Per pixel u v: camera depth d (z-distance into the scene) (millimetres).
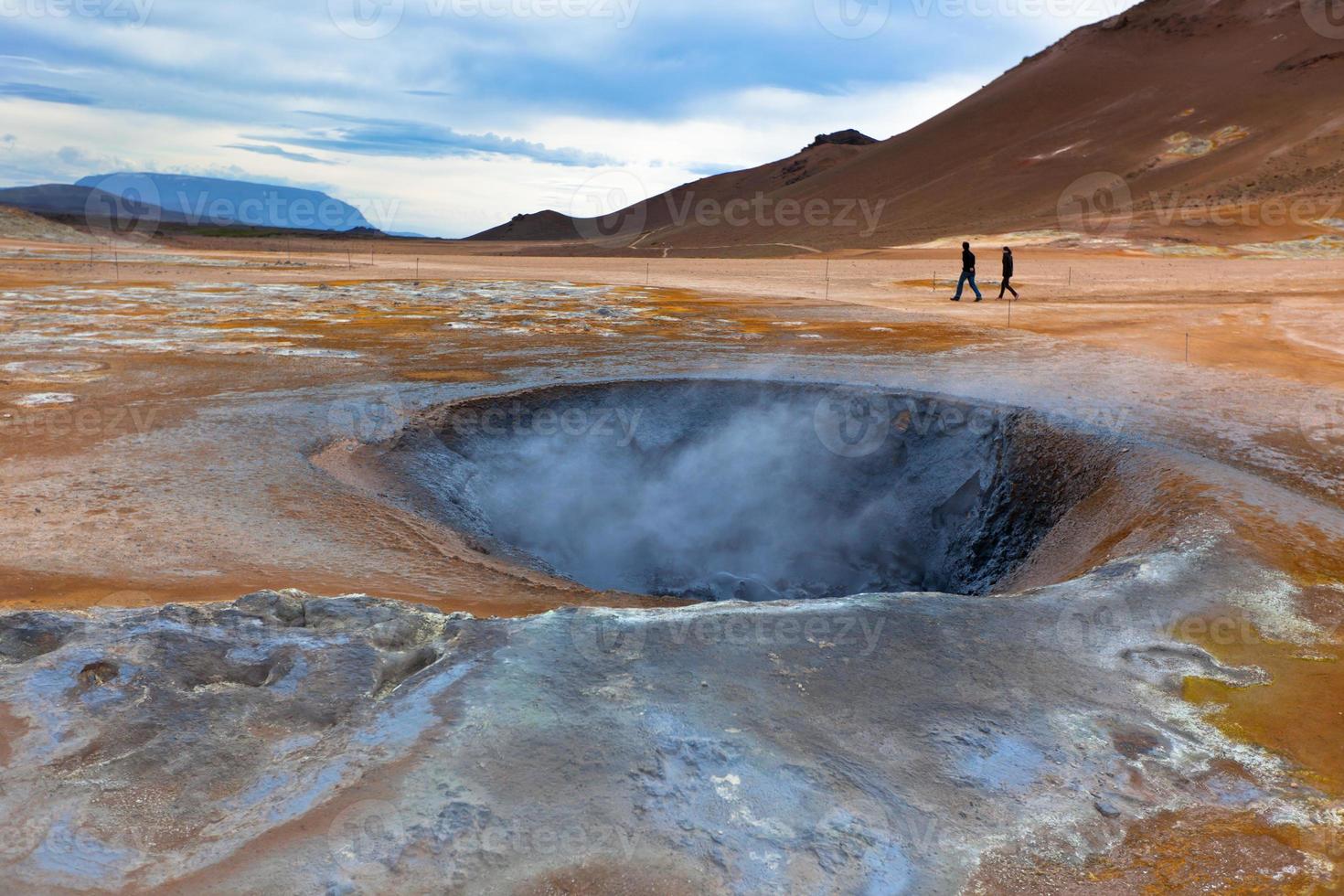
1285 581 4918
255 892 2473
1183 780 3174
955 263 43750
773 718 3396
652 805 2861
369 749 3121
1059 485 8523
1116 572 5055
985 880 2658
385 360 13156
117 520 6398
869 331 16875
